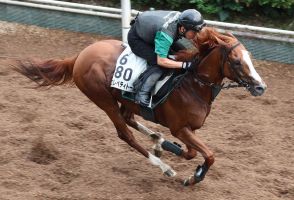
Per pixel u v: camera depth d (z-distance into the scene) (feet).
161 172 33.91
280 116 43.24
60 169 33.27
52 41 55.42
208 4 57.88
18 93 44.01
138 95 31.17
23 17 58.13
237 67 28.94
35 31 57.16
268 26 57.21
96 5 61.31
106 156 35.60
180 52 30.96
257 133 39.75
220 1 57.36
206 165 30.58
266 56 53.31
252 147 37.86
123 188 31.68
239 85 29.71
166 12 30.53
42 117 40.32
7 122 38.99
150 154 33.17
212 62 29.78
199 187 32.27
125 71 31.58
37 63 34.58
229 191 32.07
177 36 30.19
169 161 35.60
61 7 56.95
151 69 30.96
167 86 30.78
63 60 34.53
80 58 33.32
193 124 30.78
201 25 29.55
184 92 30.55
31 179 32.01
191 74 30.63
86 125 39.45
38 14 57.67
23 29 57.36
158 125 40.81
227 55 29.09
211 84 30.25
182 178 33.17
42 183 31.65
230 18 57.88
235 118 42.50
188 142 30.78
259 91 28.71
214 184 32.78
